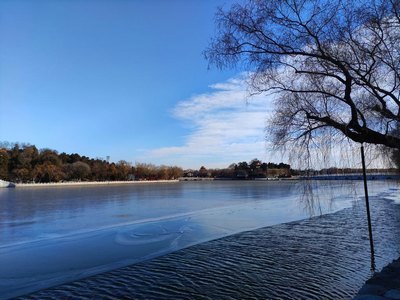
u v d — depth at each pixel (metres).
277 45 9.14
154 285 13.55
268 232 25.16
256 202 51.62
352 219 31.03
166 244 21.42
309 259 16.97
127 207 46.25
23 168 149.62
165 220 32.28
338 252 18.25
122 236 24.25
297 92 9.82
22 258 18.16
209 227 27.94
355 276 14.09
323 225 27.94
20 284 13.91
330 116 9.99
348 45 9.27
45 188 117.69
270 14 9.03
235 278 14.22
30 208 45.56
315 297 11.98
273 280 13.84
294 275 14.42
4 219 34.16
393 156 11.73
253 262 16.69
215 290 12.85
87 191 93.50
